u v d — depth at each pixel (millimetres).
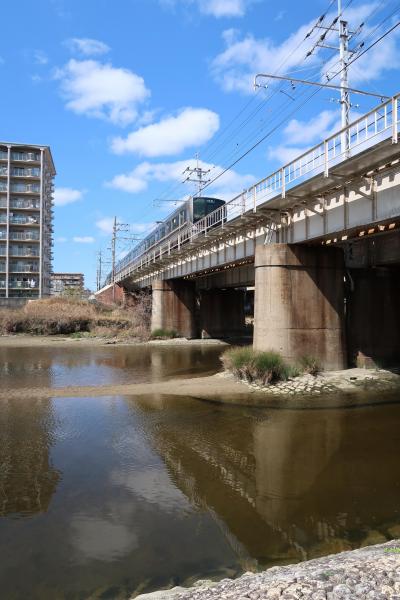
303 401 17734
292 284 22641
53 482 9898
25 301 70812
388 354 24047
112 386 21750
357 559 5617
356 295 24141
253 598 4445
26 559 6824
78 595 5930
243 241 28906
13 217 92750
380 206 16859
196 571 6465
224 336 50188
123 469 10680
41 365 30172
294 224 22797
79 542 7316
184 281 50250
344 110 21578
